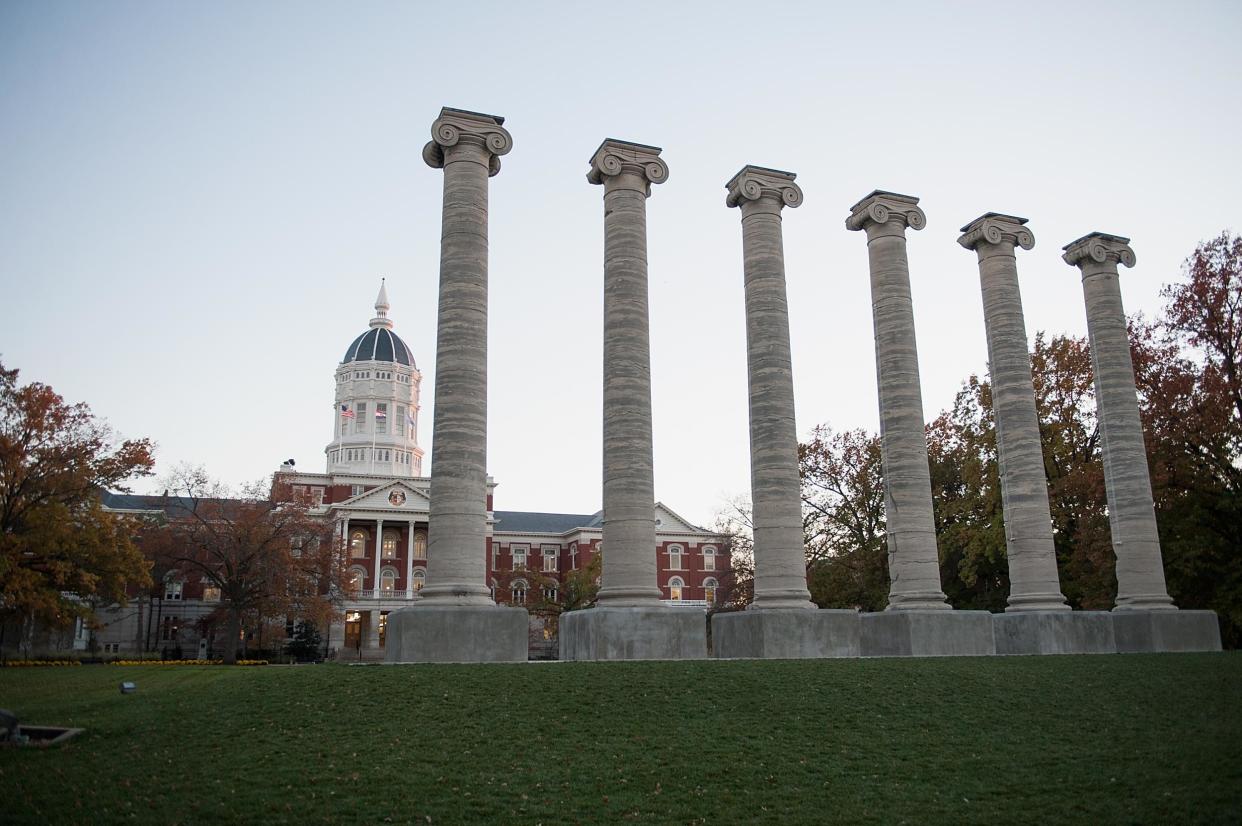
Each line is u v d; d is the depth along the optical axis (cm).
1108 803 1513
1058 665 2811
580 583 8406
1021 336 3981
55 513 4634
